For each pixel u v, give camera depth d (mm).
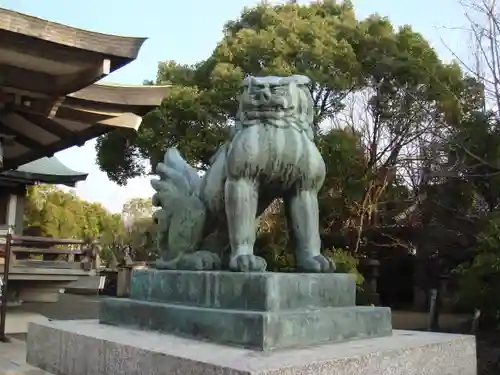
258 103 2918
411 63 12680
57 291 10055
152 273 3102
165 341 2494
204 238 3242
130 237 29797
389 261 16406
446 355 2678
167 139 12164
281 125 2920
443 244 14086
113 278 18828
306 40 12242
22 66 6227
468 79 12938
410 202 14281
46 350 3141
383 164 13992
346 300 2840
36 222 23047
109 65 5992
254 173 2887
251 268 2701
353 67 12258
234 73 11500
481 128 10477
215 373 1923
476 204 12414
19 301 9727
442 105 12680
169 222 3273
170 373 2119
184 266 3066
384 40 13031
